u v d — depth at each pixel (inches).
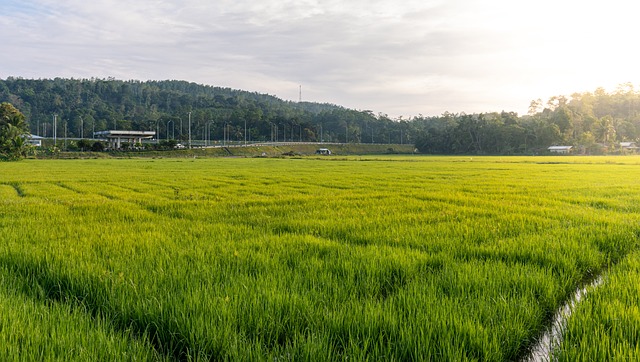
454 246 288.5
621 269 237.6
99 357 131.6
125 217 448.1
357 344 136.7
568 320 163.6
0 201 593.0
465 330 147.1
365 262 239.1
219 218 441.1
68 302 181.2
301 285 198.4
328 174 1344.7
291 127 6943.9
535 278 209.2
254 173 1395.2
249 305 166.6
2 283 200.4
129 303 171.9
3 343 132.3
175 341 148.6
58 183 986.7
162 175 1275.8
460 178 1146.0
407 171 1541.6
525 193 708.0
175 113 7401.6
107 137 4503.0
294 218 432.5
